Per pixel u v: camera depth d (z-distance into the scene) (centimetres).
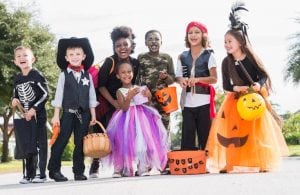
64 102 607
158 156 638
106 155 612
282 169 620
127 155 629
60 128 604
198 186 425
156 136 645
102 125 659
